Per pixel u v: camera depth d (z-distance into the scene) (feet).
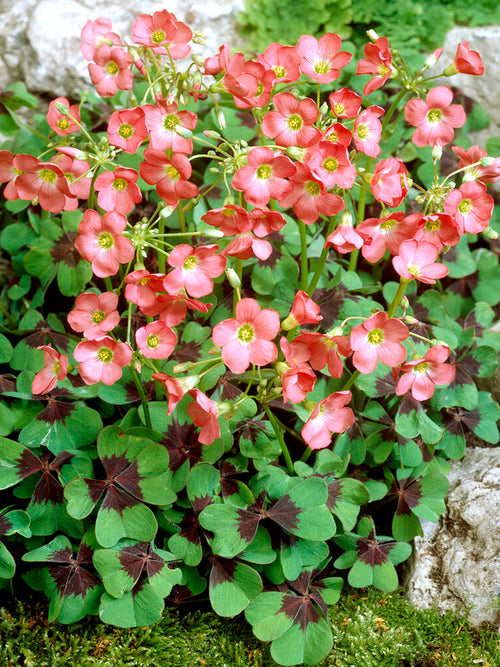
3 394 1.21
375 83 1.22
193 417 1.08
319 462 1.22
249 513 1.15
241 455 1.24
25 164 1.07
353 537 1.23
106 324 1.03
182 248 1.02
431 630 1.23
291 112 1.08
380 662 1.18
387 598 1.28
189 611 1.25
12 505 1.20
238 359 1.02
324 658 1.18
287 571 1.15
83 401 1.26
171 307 1.06
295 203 1.09
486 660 1.18
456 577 1.27
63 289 1.36
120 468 1.16
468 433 1.50
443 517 1.32
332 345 1.08
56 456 1.19
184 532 1.18
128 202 1.08
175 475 1.19
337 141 1.09
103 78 1.23
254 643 1.20
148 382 1.25
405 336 1.05
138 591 1.13
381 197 1.09
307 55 1.17
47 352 1.08
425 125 1.25
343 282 1.33
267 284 1.33
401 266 1.05
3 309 1.41
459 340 1.37
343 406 1.10
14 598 1.25
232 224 1.07
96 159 1.12
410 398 1.24
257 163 1.05
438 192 1.12
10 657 1.16
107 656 1.15
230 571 1.16
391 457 1.31
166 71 1.16
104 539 1.12
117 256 1.05
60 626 1.20
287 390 1.00
